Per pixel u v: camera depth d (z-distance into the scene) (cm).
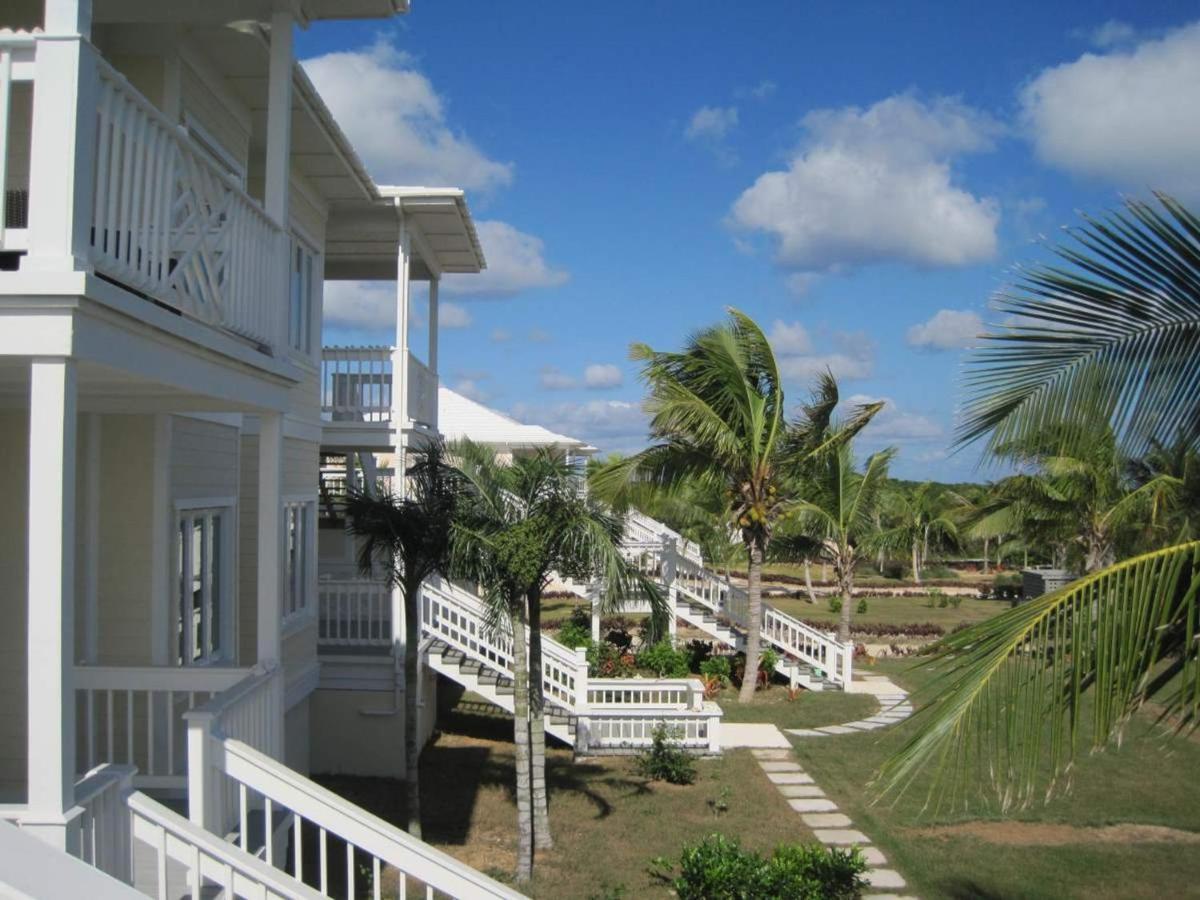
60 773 434
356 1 808
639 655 2150
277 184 772
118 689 761
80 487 878
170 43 871
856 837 1177
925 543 4719
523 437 3162
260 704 728
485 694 1533
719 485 2045
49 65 445
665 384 1934
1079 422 584
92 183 466
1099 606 521
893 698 2030
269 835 600
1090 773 1446
